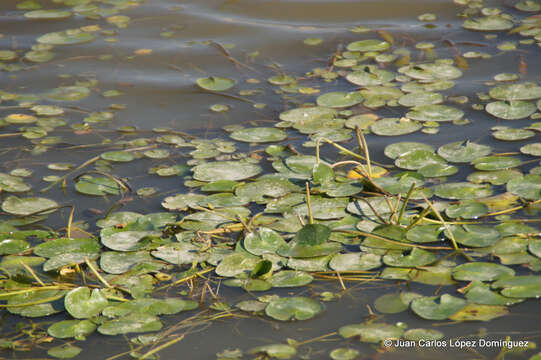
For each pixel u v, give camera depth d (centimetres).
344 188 451
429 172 453
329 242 443
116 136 466
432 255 440
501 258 439
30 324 435
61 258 441
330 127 466
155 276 439
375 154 459
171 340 432
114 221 447
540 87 471
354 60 485
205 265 441
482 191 449
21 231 445
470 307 433
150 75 483
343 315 434
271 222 446
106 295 436
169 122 470
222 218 447
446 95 473
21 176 457
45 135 466
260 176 456
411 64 482
